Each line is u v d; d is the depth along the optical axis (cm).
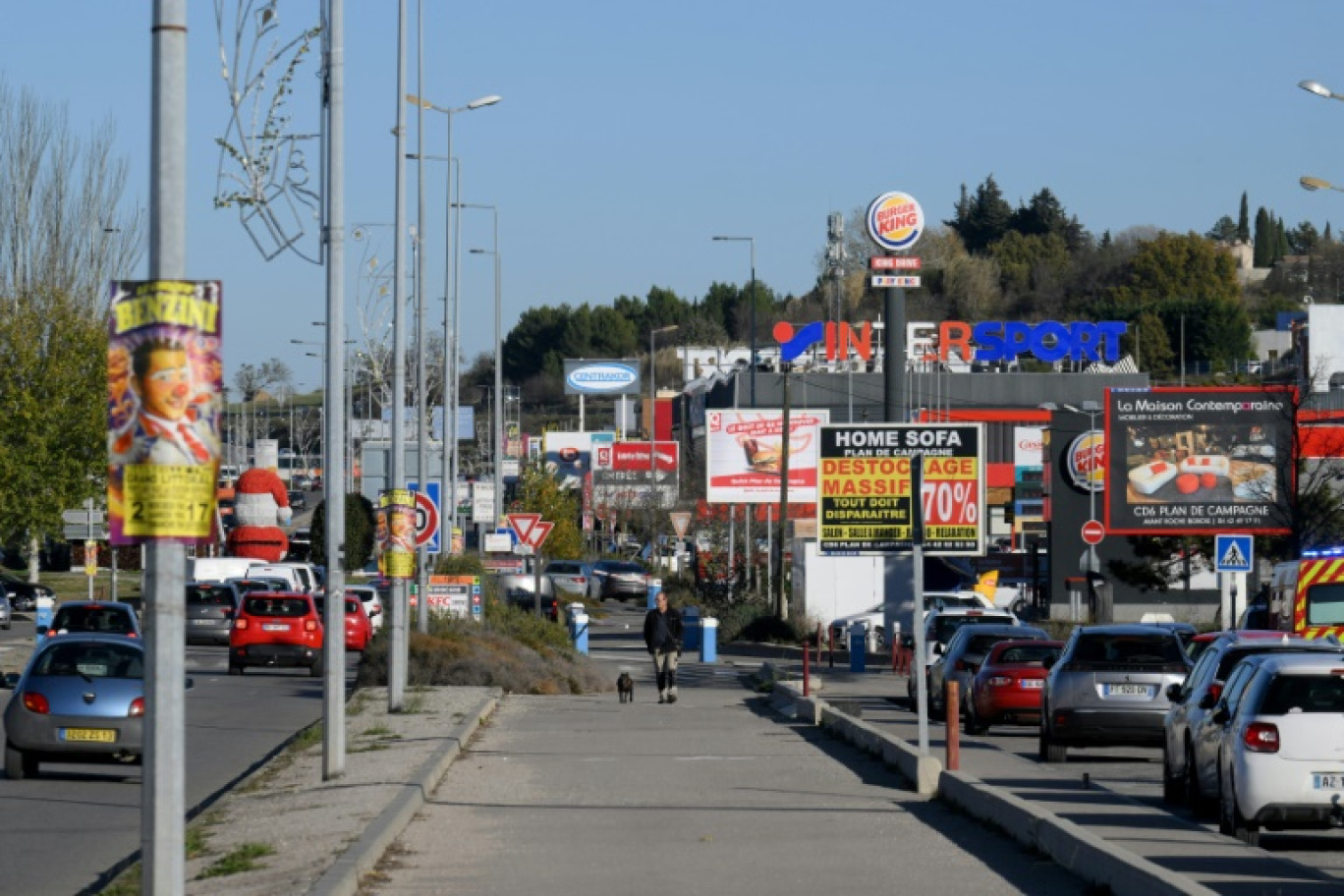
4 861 2123
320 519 4450
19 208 9938
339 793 2553
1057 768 3334
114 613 5556
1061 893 1781
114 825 2450
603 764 3177
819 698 4894
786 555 9625
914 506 2925
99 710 2983
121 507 1308
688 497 15538
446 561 8100
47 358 9156
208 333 1316
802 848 2117
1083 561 8506
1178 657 3375
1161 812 2441
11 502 9038
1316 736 2180
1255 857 1984
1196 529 7275
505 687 5328
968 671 4288
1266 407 7256
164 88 1323
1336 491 7419
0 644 7256
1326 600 4500
